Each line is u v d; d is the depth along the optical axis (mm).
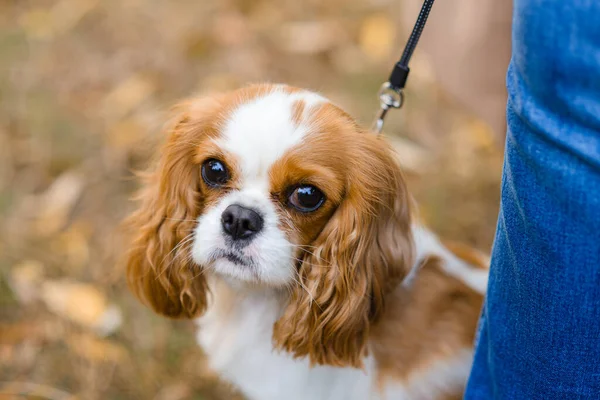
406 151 4227
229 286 2391
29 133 4227
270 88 2180
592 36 1356
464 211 4004
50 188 3934
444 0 2908
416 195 4027
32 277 3453
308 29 5125
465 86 3002
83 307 3307
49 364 3123
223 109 2160
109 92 4578
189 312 2535
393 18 5082
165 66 4781
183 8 5285
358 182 2123
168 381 3113
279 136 2008
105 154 4102
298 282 2199
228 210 2035
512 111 1590
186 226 2348
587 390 1726
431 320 2506
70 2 5305
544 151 1504
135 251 2527
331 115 2115
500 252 1813
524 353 1794
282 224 2082
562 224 1541
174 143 2324
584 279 1573
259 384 2479
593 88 1396
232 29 5082
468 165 4238
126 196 3920
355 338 2283
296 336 2248
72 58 4832
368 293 2268
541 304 1676
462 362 2510
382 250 2281
